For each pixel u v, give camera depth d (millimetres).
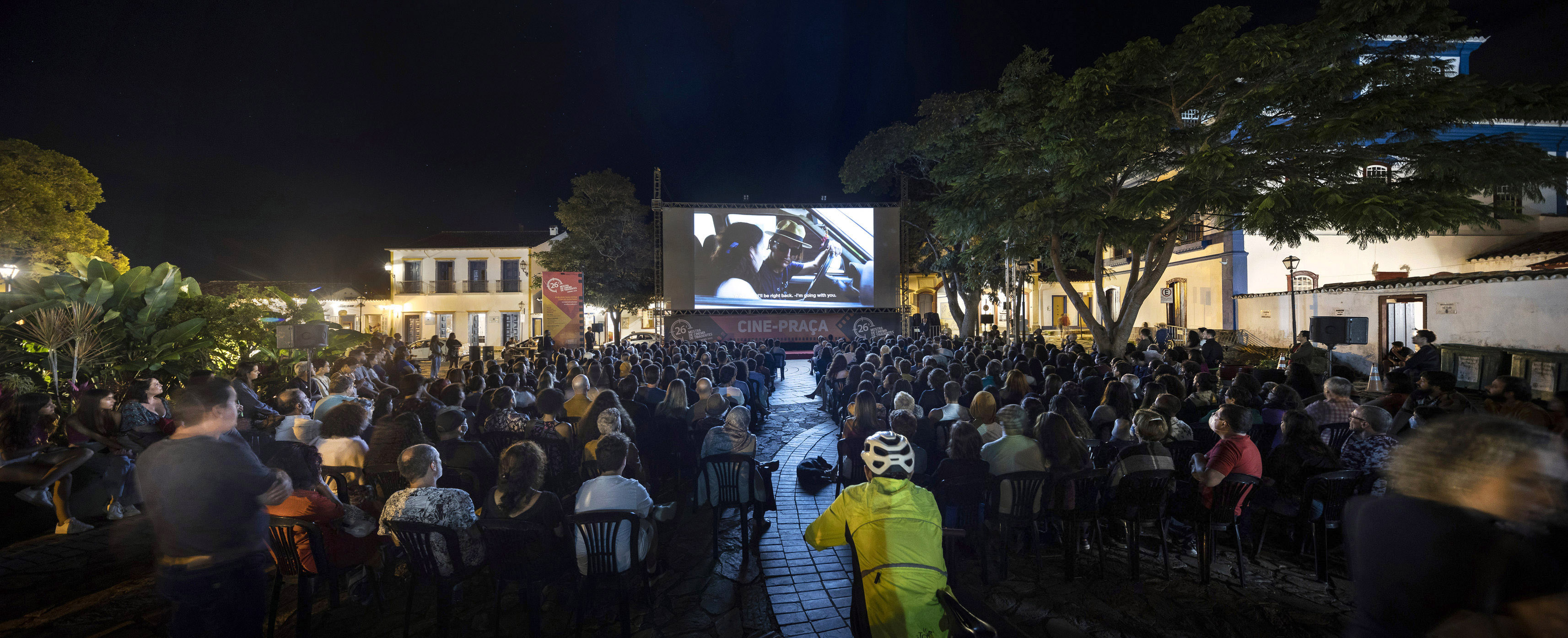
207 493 2295
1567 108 7586
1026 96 10664
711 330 24281
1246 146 9156
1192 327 19438
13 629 3588
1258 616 3615
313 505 3350
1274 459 4277
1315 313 14766
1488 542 1291
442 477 4379
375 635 3594
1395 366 10688
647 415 6086
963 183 12188
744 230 23531
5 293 7531
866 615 2314
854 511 2379
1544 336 10055
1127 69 9547
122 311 8359
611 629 3639
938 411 5602
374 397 7883
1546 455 1353
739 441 4656
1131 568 4121
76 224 21688
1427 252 14211
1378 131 7812
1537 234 13219
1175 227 10344
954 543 3312
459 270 32531
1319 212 8406
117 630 3605
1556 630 1187
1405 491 1482
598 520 3311
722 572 4410
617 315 28516
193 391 2396
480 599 4066
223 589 2332
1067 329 25609
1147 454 4086
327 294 31922
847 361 10953
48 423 5215
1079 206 10188
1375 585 1414
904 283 23859
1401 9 8477
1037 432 4383
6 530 4801
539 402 5059
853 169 22812
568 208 27000
